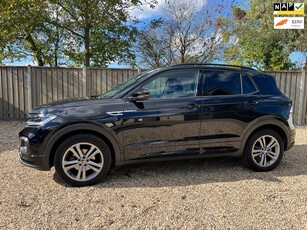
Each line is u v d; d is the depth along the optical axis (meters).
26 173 4.27
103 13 11.41
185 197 3.48
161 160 4.12
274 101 4.55
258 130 4.53
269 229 2.80
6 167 4.53
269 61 14.30
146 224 2.86
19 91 9.02
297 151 5.89
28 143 3.73
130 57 14.61
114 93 4.24
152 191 3.67
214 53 15.22
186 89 4.22
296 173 4.48
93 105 3.88
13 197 3.41
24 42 14.01
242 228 2.81
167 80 4.18
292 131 4.71
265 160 4.57
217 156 4.39
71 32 12.94
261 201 3.39
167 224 2.86
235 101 4.34
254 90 4.53
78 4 11.05
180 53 15.19
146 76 4.17
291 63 13.97
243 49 15.21
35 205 3.21
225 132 4.32
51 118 3.72
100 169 3.89
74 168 3.82
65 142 3.72
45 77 9.05
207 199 3.43
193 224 2.87
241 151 4.47
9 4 10.62
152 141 4.02
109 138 3.86
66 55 14.67
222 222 2.91
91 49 13.99
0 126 8.10
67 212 3.06
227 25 15.05
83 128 3.76
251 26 14.93
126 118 3.89
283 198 3.48
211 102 4.23
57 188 3.73
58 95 9.13
